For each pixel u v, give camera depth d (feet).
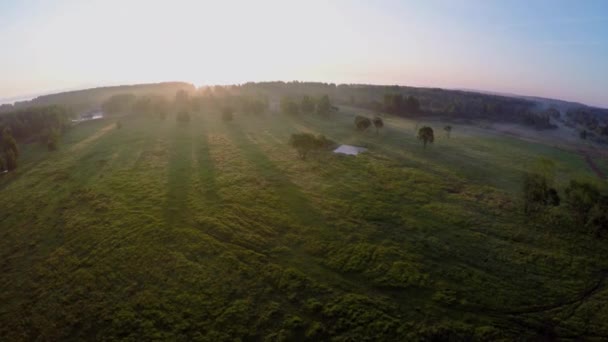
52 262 131.64
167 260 128.88
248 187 200.03
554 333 95.91
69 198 189.88
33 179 223.92
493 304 106.42
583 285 116.06
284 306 106.42
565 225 155.53
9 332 100.68
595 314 102.83
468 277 119.14
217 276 119.75
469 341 92.58
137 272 122.83
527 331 96.27
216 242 140.77
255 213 166.81
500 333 94.99
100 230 151.33
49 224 162.30
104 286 116.47
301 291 112.68
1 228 161.99
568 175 237.45
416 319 100.27
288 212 168.66
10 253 141.08
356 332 95.50
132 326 98.68
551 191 166.30
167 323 99.40
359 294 111.04
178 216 163.84
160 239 142.82
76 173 231.50
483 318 100.73
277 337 94.32
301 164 245.65
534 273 122.42
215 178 215.10
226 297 109.70
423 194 191.31
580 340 93.86
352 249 136.15
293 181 210.59
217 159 258.57
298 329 97.25
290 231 151.12
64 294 114.21
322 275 121.29
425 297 109.70
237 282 116.88
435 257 131.34
